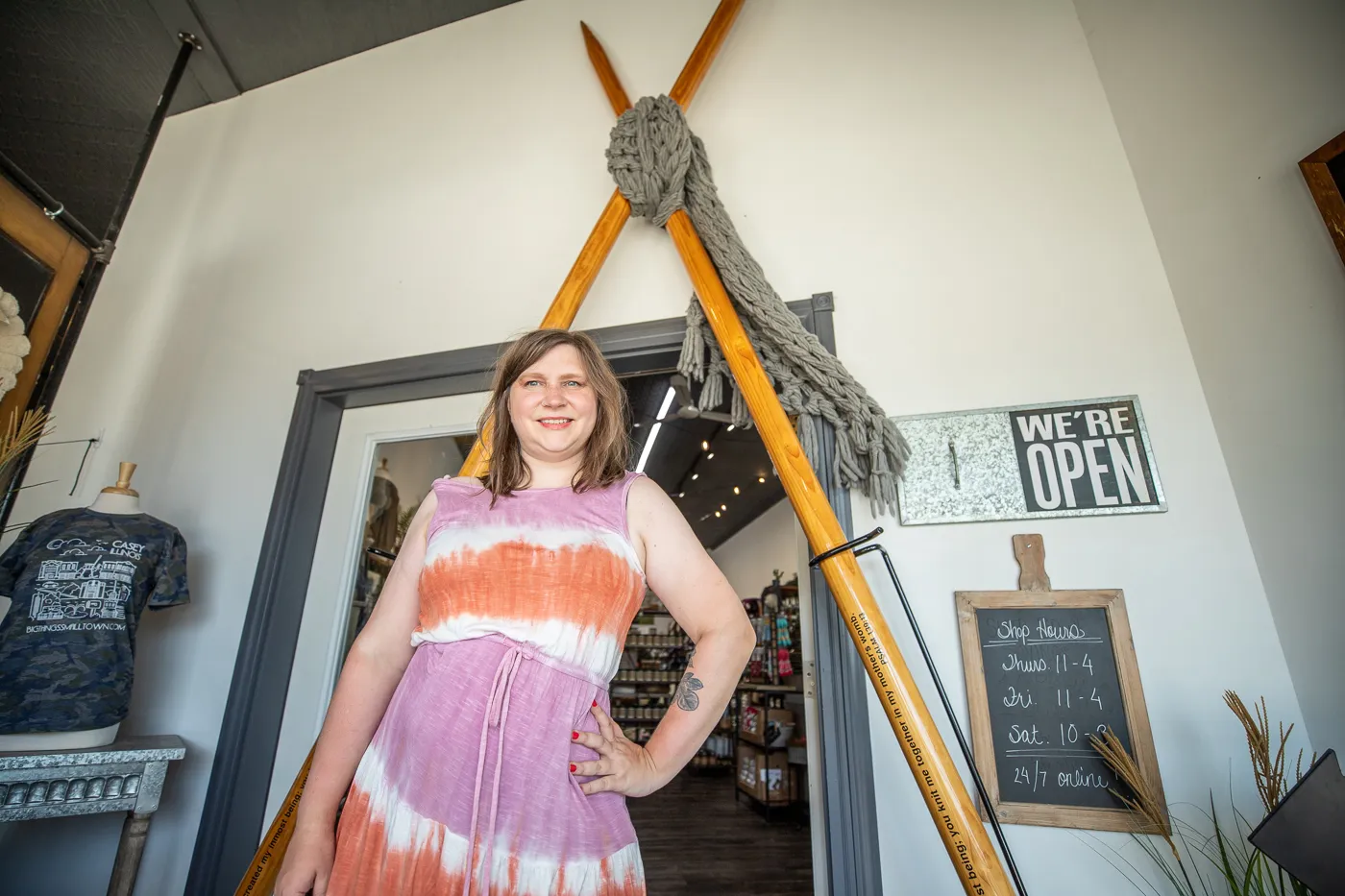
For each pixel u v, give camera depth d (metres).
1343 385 1.07
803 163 1.75
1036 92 1.68
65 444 1.96
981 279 1.52
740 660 0.74
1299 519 1.12
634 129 1.65
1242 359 1.24
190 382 2.05
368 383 1.85
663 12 2.07
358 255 2.07
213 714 1.65
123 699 1.42
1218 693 1.14
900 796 1.21
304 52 2.43
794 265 1.64
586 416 0.83
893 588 1.32
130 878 1.30
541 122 2.06
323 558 1.82
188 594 1.58
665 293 1.69
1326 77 1.13
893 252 1.60
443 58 2.31
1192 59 1.40
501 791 0.62
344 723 0.75
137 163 2.03
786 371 1.44
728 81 1.90
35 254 1.67
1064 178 1.57
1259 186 1.23
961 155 1.66
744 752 4.20
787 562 6.19
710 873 2.68
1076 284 1.47
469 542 0.74
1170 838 1.08
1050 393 1.39
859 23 1.89
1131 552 1.25
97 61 1.97
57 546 1.44
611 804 0.66
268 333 2.05
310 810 0.70
